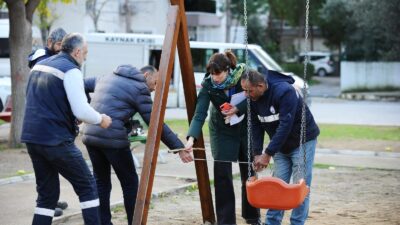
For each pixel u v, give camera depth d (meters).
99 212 7.07
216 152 7.97
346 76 40.84
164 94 7.27
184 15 7.65
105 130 7.44
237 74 7.66
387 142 17.92
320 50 69.38
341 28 51.72
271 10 54.47
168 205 9.80
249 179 6.97
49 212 6.98
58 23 35.41
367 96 37.72
